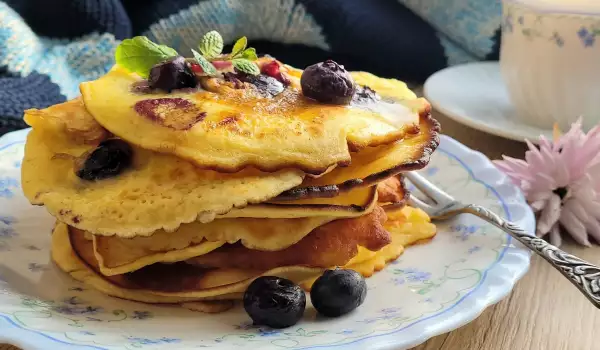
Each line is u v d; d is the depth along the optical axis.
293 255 0.18
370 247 0.19
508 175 0.25
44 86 0.33
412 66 0.41
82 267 0.18
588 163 0.23
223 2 0.39
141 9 0.40
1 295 0.17
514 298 0.19
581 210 0.23
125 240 0.18
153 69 0.18
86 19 0.37
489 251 0.20
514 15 0.29
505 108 0.32
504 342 0.17
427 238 0.21
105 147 0.18
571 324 0.18
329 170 0.17
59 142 0.18
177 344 0.15
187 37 0.39
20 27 0.34
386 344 0.15
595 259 0.22
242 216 0.17
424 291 0.18
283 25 0.40
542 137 0.24
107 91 0.18
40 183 0.18
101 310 0.17
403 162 0.18
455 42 0.42
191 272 0.18
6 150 0.24
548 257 0.19
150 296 0.18
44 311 0.16
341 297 0.17
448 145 0.26
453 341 0.17
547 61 0.28
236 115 0.17
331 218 0.18
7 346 0.16
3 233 0.20
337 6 0.40
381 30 0.40
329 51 0.41
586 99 0.28
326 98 0.19
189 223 0.17
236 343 0.15
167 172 0.17
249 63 0.19
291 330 0.16
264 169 0.16
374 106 0.19
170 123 0.17
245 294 0.17
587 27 0.26
